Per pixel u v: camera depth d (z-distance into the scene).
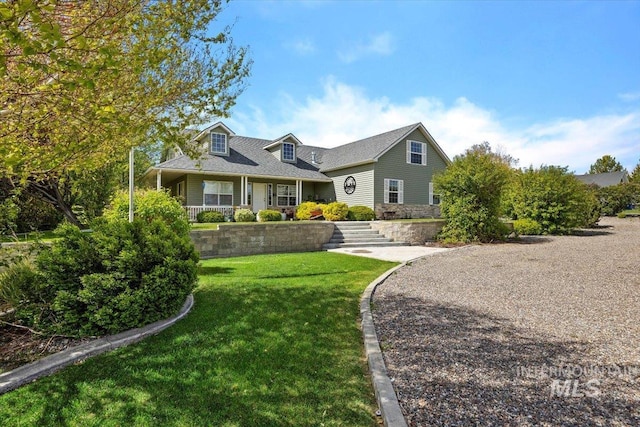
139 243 3.88
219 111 4.30
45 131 2.99
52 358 2.95
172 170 15.85
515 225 15.43
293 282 6.00
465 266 7.91
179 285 4.01
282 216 17.70
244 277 6.45
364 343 3.43
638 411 2.22
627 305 4.66
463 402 2.35
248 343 3.37
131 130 3.25
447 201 13.74
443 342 3.45
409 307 4.69
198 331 3.64
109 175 11.34
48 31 1.77
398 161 19.92
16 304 3.48
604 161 62.72
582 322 4.02
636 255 8.96
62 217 11.65
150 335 3.54
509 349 3.27
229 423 2.17
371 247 12.38
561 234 15.67
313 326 3.89
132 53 2.66
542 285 5.89
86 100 2.66
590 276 6.53
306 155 23.47
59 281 3.47
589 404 2.32
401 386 2.58
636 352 3.16
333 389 2.59
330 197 21.69
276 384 2.63
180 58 3.81
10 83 2.53
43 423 2.16
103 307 3.33
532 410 2.25
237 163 18.47
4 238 4.37
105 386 2.59
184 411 2.29
